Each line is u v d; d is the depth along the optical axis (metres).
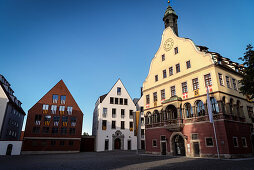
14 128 42.38
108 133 42.81
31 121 38.16
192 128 23.25
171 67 28.50
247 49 17.48
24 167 14.04
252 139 23.34
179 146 25.02
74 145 39.66
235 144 20.31
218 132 20.38
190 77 24.95
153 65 32.25
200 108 23.14
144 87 33.38
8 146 31.91
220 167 12.46
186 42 26.62
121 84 48.09
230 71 24.38
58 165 15.28
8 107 35.34
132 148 43.94
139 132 46.19
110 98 45.56
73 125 40.94
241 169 11.24
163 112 28.00
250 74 17.09
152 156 24.39
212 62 22.48
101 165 14.92
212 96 21.80
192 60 25.20
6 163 17.27
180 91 25.98
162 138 27.41
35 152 36.62
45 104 40.22
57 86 42.47
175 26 31.36
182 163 15.51
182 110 25.02
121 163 16.25
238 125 21.94
